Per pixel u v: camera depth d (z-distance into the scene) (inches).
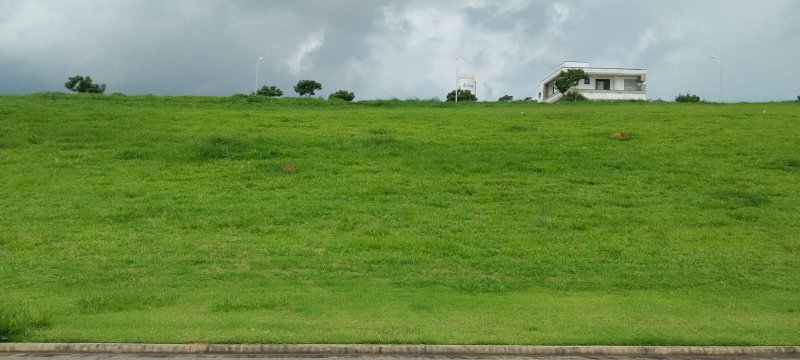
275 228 721.6
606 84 3046.3
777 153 1021.2
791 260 650.2
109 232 701.3
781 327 455.2
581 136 1130.0
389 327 438.3
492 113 1379.2
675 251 673.6
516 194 842.2
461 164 954.1
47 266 604.4
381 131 1147.3
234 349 394.3
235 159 965.2
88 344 395.5
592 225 748.0
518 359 389.7
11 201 784.9
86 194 813.9
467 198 828.6
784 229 733.3
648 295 554.6
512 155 999.0
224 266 618.5
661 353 405.1
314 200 808.3
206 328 429.7
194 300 514.9
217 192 832.9
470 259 647.1
